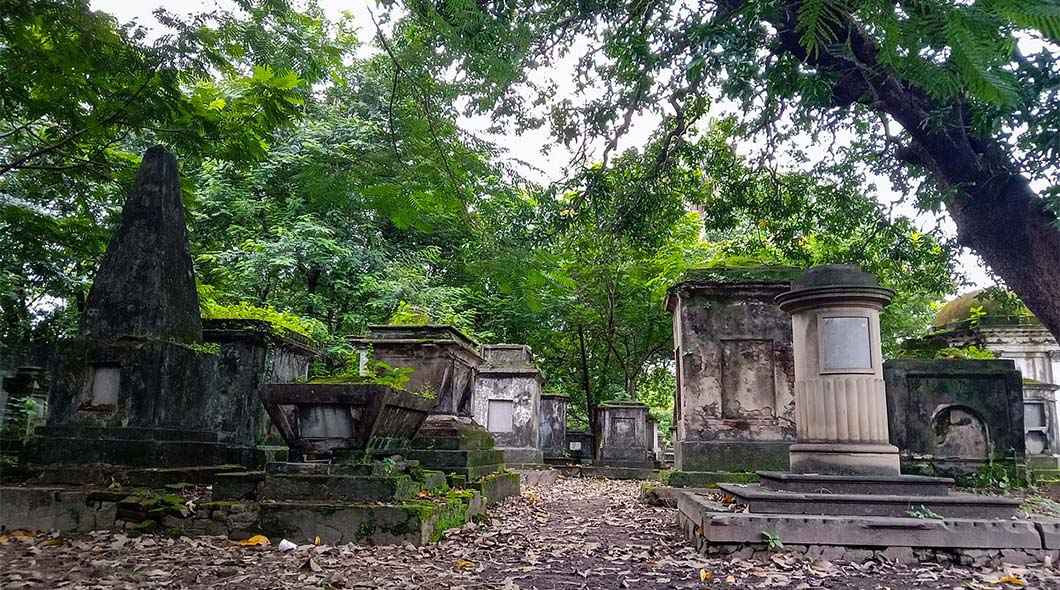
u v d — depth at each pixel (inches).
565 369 1015.0
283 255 662.5
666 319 876.0
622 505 415.2
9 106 311.0
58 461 283.0
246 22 244.1
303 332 496.7
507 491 426.0
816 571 216.1
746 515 239.8
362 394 260.7
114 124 320.5
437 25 167.9
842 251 493.0
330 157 222.2
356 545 238.4
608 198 415.2
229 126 337.1
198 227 698.2
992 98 66.6
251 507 243.6
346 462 260.7
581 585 199.9
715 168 477.1
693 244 867.4
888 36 76.5
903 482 258.2
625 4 337.7
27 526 251.1
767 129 435.2
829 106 296.8
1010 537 228.7
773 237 513.3
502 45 177.8
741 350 440.8
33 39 274.7
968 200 308.0
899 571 217.9
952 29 66.6
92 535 239.6
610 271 802.8
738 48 267.4
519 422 699.4
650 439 936.3
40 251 396.8
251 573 197.5
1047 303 291.9
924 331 825.5
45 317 523.2
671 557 240.4
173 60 284.8
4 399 429.4
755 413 431.8
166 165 343.9
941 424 451.5
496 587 193.0
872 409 279.9
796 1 188.9
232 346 414.3
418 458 363.3
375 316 713.0
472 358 453.1
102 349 296.7
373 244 754.8
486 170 231.5
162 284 322.7
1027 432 538.3
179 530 243.3
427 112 208.2
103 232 389.7
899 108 290.4
